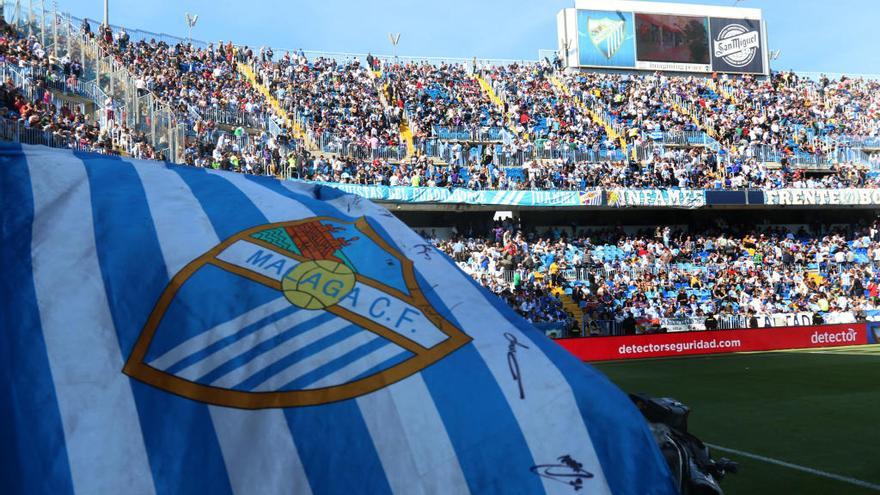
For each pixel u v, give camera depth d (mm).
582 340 22219
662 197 32250
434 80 40344
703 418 11180
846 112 43250
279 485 1882
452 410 2008
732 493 6941
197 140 26172
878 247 34094
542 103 39688
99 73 25875
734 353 22953
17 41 23484
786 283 30656
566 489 1936
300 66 37938
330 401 1990
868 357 20188
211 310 2156
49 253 2248
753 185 34562
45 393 1977
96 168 2596
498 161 33781
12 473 1855
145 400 1997
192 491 1872
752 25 46219
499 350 2213
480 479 1919
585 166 34094
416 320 2234
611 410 2125
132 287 2205
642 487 1997
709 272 30922
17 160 2520
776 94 43875
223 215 2508
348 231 2605
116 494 1854
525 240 31641
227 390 2012
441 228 32562
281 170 27531
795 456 8414
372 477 1896
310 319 2162
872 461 8070
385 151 32938
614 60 44406
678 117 39938
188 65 33812
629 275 29953
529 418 2037
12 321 2098
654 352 22750
